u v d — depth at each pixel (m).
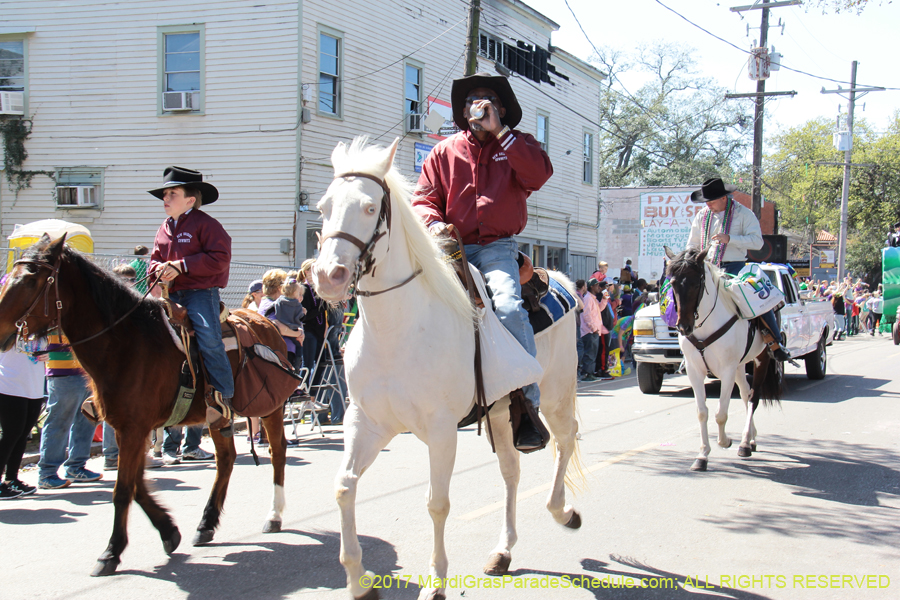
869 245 46.94
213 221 4.66
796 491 5.73
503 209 3.95
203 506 5.52
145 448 4.29
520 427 3.74
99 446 7.94
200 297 4.61
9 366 5.60
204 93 14.92
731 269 7.67
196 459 7.50
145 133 15.16
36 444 7.93
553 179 23.42
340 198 2.95
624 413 9.64
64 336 4.49
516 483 4.18
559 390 4.58
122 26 15.15
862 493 5.67
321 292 2.82
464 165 4.00
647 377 11.45
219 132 14.90
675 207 26.00
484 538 4.60
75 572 4.07
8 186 15.58
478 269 4.00
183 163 15.02
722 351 6.60
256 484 6.20
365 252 2.96
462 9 18.72
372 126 16.30
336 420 9.56
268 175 14.72
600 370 14.32
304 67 14.70
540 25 22.30
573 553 4.32
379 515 5.12
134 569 4.12
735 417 9.29
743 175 43.16
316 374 9.69
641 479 6.12
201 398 4.62
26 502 5.66
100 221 15.38
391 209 3.18
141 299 4.38
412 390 3.28
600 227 26.91
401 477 6.23
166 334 4.43
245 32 14.73
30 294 4.03
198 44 14.95
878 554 4.30
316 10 14.87
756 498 5.54
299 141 14.59
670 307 6.84
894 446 7.46
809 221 51.66
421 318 3.30
